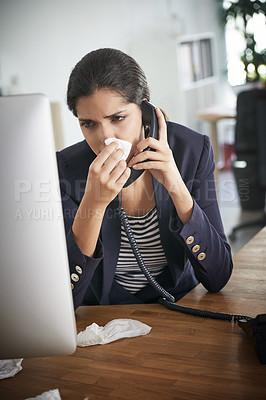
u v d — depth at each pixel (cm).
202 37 660
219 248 128
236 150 421
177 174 123
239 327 108
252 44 686
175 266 141
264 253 150
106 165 109
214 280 127
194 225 123
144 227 140
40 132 80
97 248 120
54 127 432
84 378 94
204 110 498
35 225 83
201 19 716
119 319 112
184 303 123
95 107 116
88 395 89
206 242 125
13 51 435
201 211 127
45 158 81
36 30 456
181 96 577
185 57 616
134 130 122
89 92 115
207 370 93
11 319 86
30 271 85
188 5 683
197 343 103
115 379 93
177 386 88
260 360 93
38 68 461
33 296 85
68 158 147
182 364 95
